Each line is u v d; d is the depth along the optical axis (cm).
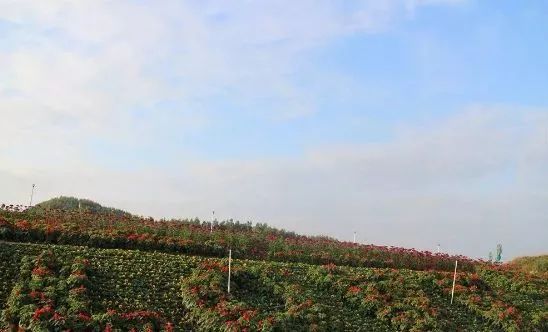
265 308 2450
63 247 2681
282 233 4062
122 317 2172
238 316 2297
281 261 3123
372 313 2586
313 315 2406
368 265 3281
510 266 3853
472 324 2661
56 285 2308
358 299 2638
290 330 2280
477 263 3625
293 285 2616
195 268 2670
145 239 2959
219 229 3681
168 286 2498
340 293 2686
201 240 3158
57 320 2075
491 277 3309
